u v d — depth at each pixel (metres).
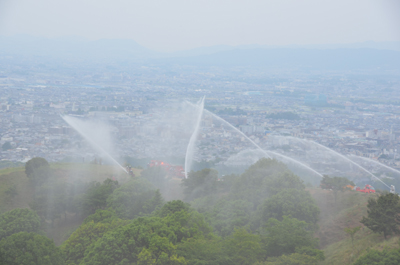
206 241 56.34
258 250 54.28
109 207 82.25
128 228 57.09
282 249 57.59
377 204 60.00
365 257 49.16
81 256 58.03
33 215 72.44
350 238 64.56
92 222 65.88
